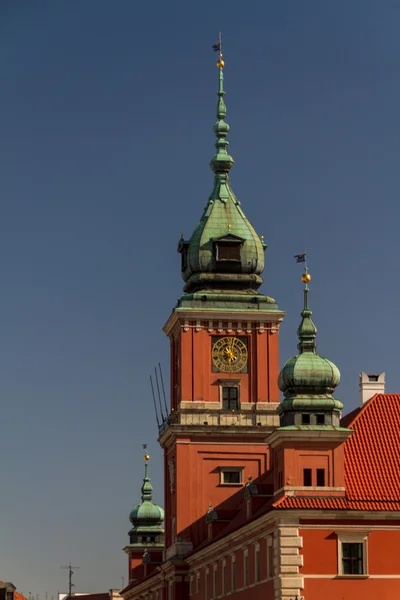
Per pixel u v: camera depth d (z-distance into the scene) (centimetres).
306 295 12362
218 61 16225
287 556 11250
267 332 15425
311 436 11644
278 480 11850
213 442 15150
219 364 15312
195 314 15312
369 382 13250
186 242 15988
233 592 12975
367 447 11925
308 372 11881
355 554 11338
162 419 15988
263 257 15738
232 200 15938
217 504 15075
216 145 16125
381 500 11481
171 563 15100
